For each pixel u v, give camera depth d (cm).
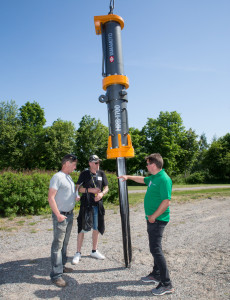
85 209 389
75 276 331
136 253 430
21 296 275
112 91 366
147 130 3953
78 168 4134
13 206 768
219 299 265
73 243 499
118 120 362
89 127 4253
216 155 4488
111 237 538
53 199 303
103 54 377
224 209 901
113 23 375
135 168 3834
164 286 281
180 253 426
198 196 1316
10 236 535
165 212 296
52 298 272
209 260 387
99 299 269
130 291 288
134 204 1049
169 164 3631
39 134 4009
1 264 375
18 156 3856
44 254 422
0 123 4216
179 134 3862
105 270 352
